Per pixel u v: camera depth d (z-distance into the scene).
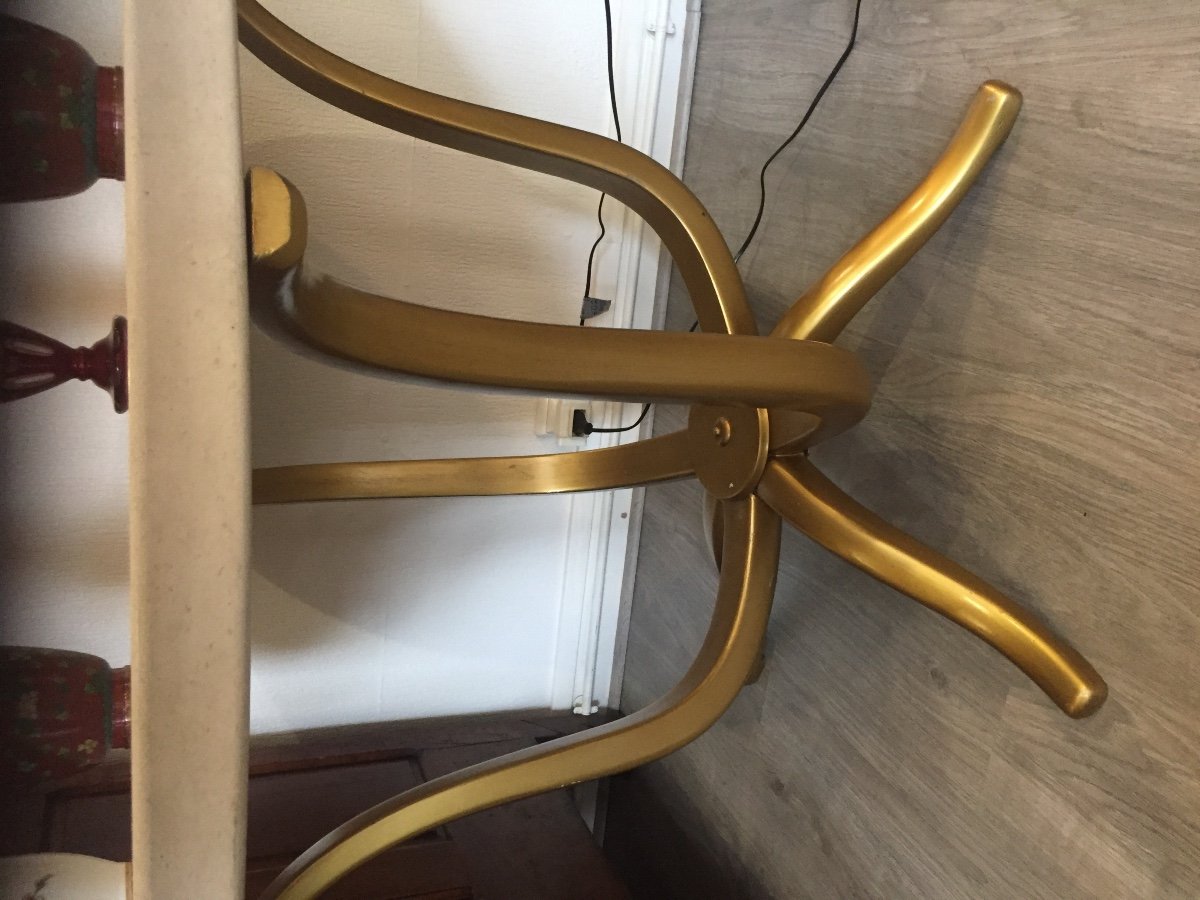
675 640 1.19
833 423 0.65
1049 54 0.65
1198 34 0.55
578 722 1.28
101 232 0.90
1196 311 0.56
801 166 0.92
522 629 1.25
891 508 0.81
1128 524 0.60
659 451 0.85
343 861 0.61
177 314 0.36
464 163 1.03
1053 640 0.63
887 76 0.80
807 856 0.93
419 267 1.05
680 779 1.18
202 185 0.36
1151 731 0.59
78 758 0.49
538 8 1.02
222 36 0.36
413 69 0.99
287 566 1.10
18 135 0.44
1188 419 0.56
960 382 0.74
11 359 0.49
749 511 0.77
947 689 0.76
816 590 0.92
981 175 0.71
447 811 0.63
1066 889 0.65
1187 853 0.57
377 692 1.20
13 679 0.48
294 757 1.10
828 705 0.90
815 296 0.70
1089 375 0.63
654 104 1.09
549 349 0.50
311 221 0.99
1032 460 0.67
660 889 1.21
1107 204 0.61
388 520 1.13
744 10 1.01
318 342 0.44
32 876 0.49
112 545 1.00
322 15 0.94
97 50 0.84
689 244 0.77
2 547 0.96
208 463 0.37
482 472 0.87
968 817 0.74
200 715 0.39
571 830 1.08
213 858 0.41
